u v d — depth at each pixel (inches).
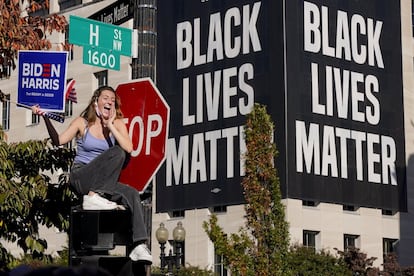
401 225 2346.2
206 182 2235.5
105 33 476.4
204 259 2212.1
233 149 2196.1
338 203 2210.9
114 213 344.8
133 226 349.7
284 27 2162.9
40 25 714.8
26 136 2541.8
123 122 390.6
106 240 342.6
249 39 2217.0
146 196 433.4
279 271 1325.0
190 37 2322.8
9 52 691.4
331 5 2271.2
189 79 2309.3
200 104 2279.8
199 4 2316.7
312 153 2172.7
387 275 2044.8
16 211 556.4
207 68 2281.0
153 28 488.7
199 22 2314.2
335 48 2261.3
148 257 349.7
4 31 675.4
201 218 2236.7
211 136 2246.6
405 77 2415.1
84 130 383.9
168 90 2340.1
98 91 383.2
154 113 426.0
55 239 2346.2
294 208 2119.8
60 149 591.5
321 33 2235.5
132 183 426.6
